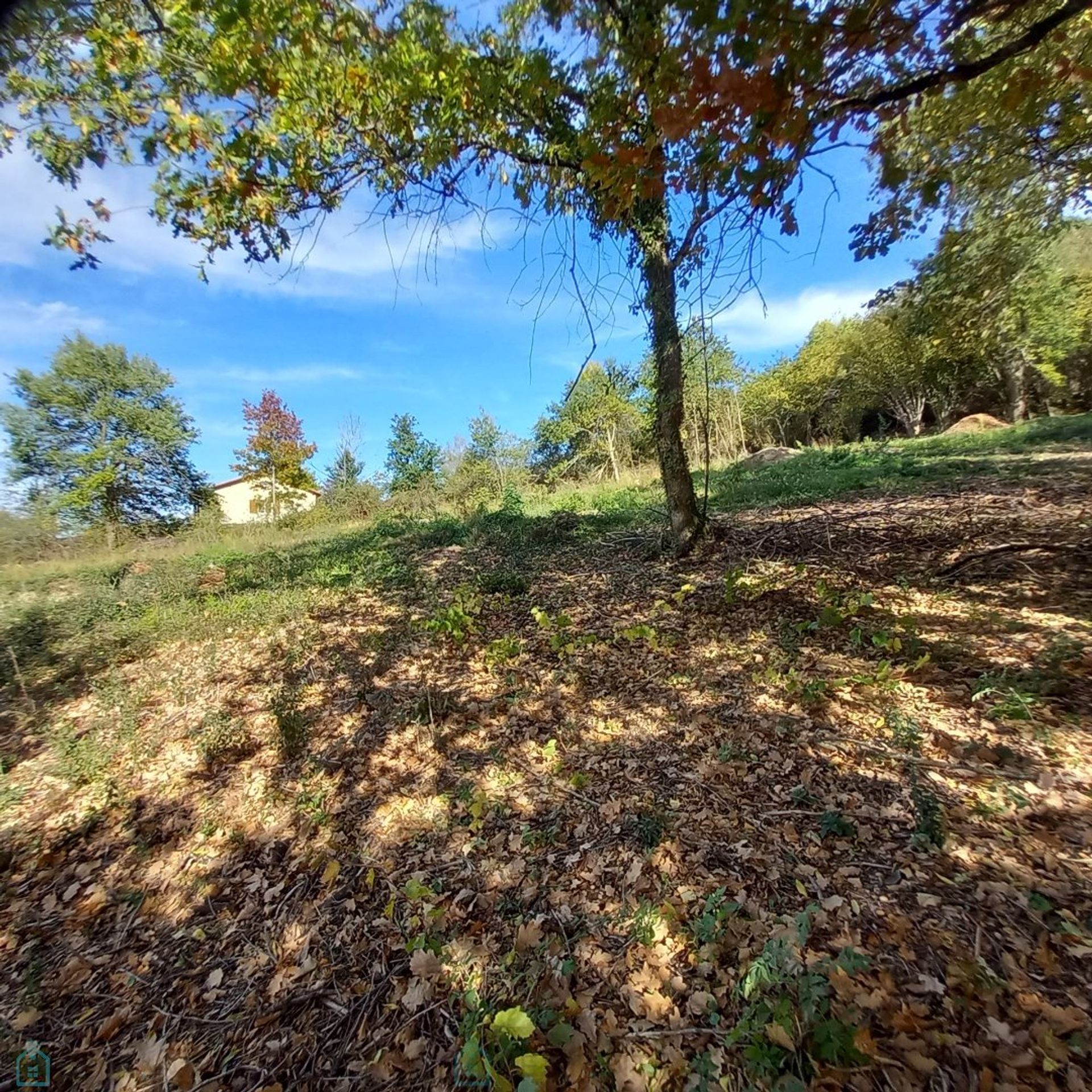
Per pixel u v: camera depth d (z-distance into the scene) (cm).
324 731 415
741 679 403
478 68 289
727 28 187
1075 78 334
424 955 227
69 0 251
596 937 227
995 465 1020
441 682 468
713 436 2634
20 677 515
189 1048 212
